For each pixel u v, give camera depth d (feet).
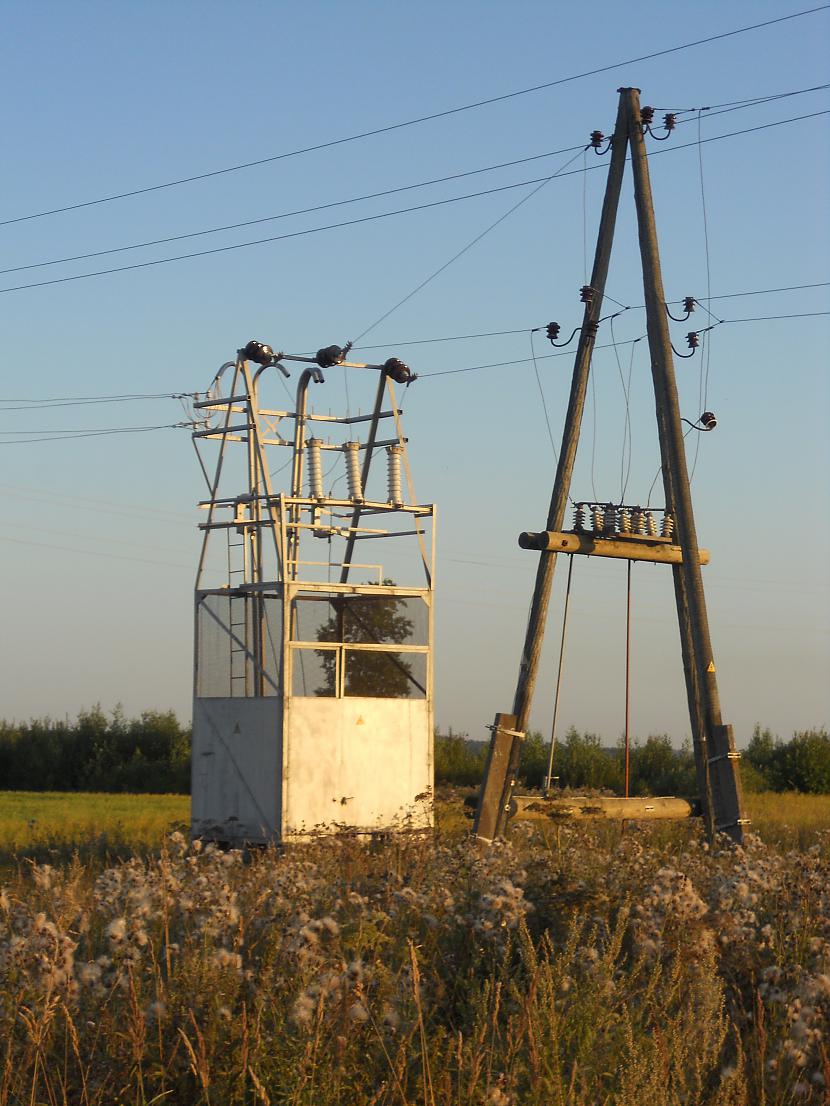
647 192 71.92
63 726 268.00
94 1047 24.71
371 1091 24.30
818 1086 26.63
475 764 221.25
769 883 38.45
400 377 78.74
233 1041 24.34
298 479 76.95
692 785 214.48
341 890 37.58
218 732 74.49
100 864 65.36
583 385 71.92
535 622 70.28
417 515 77.77
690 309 73.00
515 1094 23.84
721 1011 29.07
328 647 72.59
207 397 77.05
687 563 70.13
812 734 226.58
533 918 35.06
